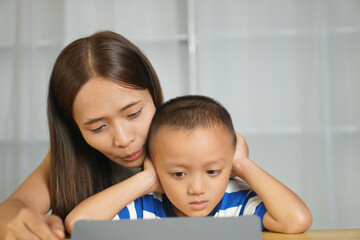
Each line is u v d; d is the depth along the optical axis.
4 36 2.39
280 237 0.61
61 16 2.37
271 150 2.31
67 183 0.94
